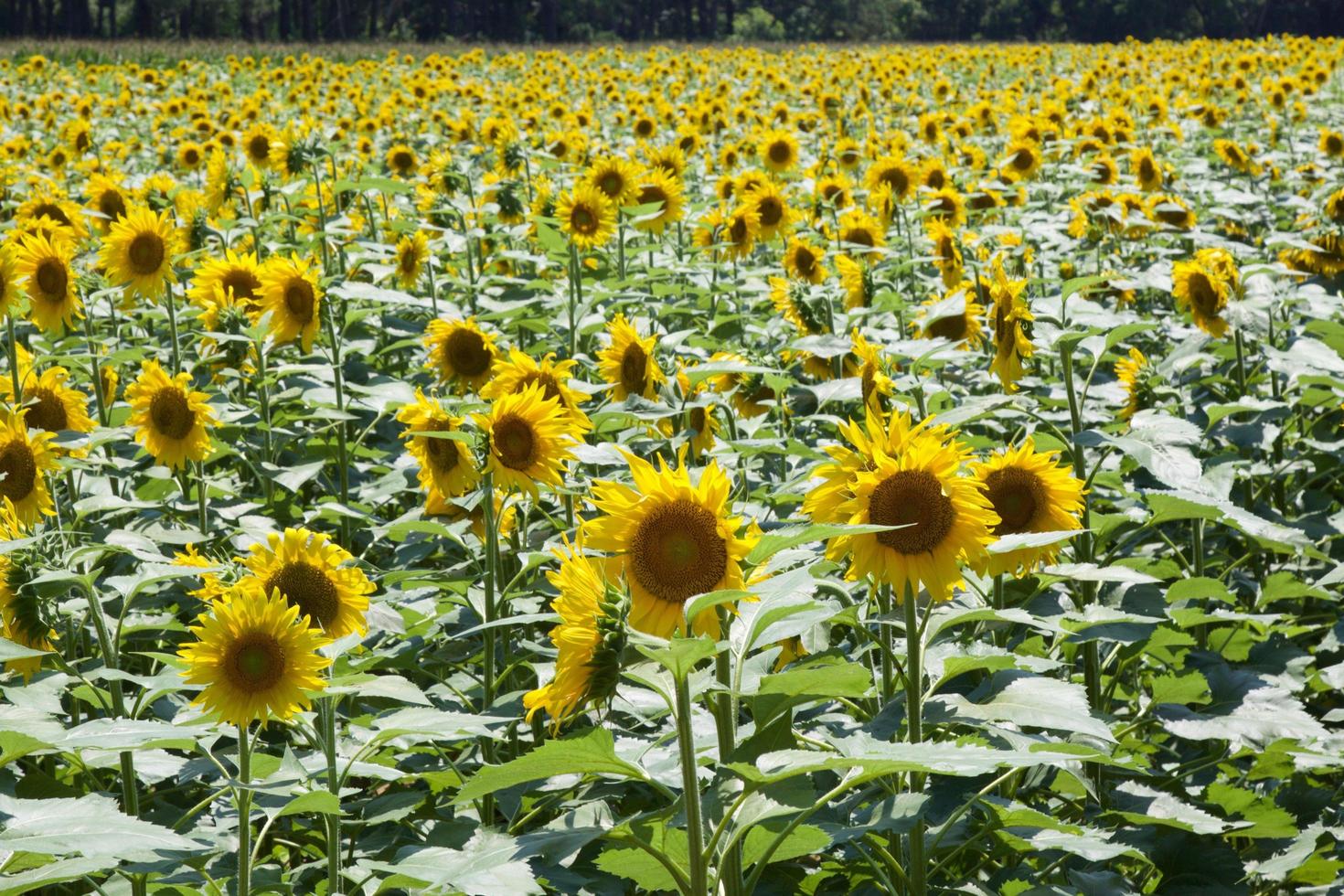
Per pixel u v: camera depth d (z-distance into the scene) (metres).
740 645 2.79
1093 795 3.78
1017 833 3.48
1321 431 6.12
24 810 2.63
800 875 3.58
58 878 2.71
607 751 2.44
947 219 9.18
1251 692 4.12
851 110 19.39
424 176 11.99
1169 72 22.81
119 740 2.86
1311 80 18.78
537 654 4.53
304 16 82.25
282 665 3.09
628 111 18.73
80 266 8.17
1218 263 5.93
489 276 7.83
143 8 86.19
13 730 2.74
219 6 87.75
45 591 3.59
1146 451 4.04
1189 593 4.26
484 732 3.16
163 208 8.66
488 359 5.39
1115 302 7.84
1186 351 5.34
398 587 4.98
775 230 8.67
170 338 8.10
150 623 3.76
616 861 2.74
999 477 3.50
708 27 95.31
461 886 2.71
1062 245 9.16
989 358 6.40
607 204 7.66
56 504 5.14
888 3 97.00
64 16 90.62
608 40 86.69
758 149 12.31
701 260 9.59
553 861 2.63
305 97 21.38
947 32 94.38
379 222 10.12
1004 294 4.35
